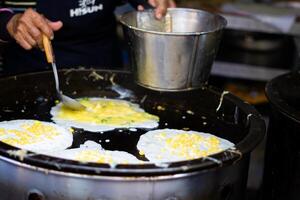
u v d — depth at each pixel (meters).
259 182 2.45
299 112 1.48
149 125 1.75
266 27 3.01
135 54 1.54
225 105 1.79
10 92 1.86
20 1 1.97
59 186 1.25
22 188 1.29
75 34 2.12
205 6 3.23
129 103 1.93
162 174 1.21
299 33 2.97
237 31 3.32
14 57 2.14
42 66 2.11
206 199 1.32
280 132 1.56
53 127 1.69
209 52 1.52
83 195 1.25
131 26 1.52
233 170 1.36
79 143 1.60
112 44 2.29
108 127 1.72
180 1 3.24
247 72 3.09
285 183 1.54
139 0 2.14
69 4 2.02
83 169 1.20
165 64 1.49
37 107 1.84
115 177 1.21
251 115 1.63
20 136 1.60
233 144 1.64
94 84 2.01
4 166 1.30
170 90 1.54
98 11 2.11
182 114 1.86
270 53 3.29
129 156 1.51
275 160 1.61
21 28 1.63
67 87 1.98
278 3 3.39
